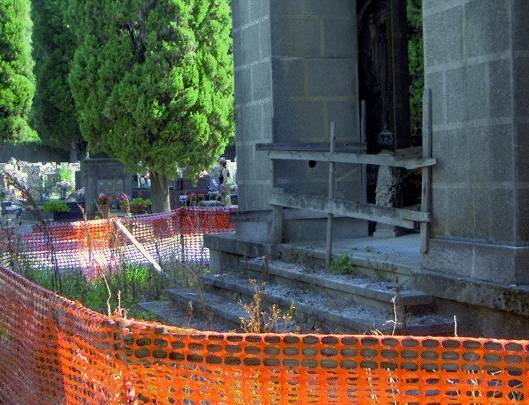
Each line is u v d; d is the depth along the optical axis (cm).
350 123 988
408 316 647
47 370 458
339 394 339
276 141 959
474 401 333
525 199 591
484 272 609
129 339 357
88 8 2286
